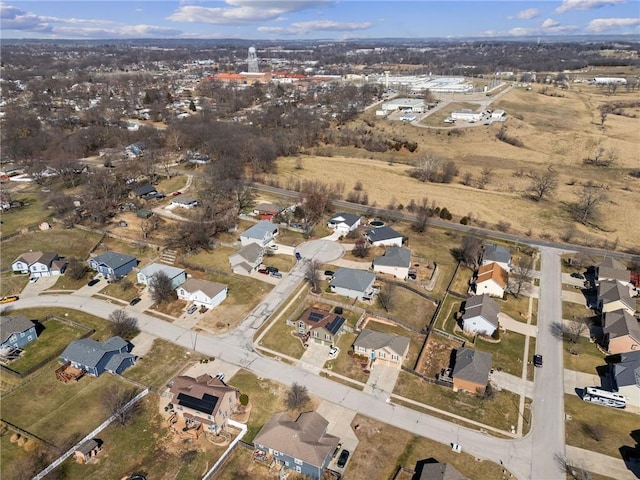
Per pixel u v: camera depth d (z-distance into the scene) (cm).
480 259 8856
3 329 6538
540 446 5084
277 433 4884
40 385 5903
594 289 8069
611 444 5109
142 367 6200
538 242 9800
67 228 10031
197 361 6303
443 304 7612
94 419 5369
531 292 7981
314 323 6719
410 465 4828
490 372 6131
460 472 4731
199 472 4719
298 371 6134
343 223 9900
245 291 7838
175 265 8669
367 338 6425
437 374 6134
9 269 8531
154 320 7175
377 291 7781
